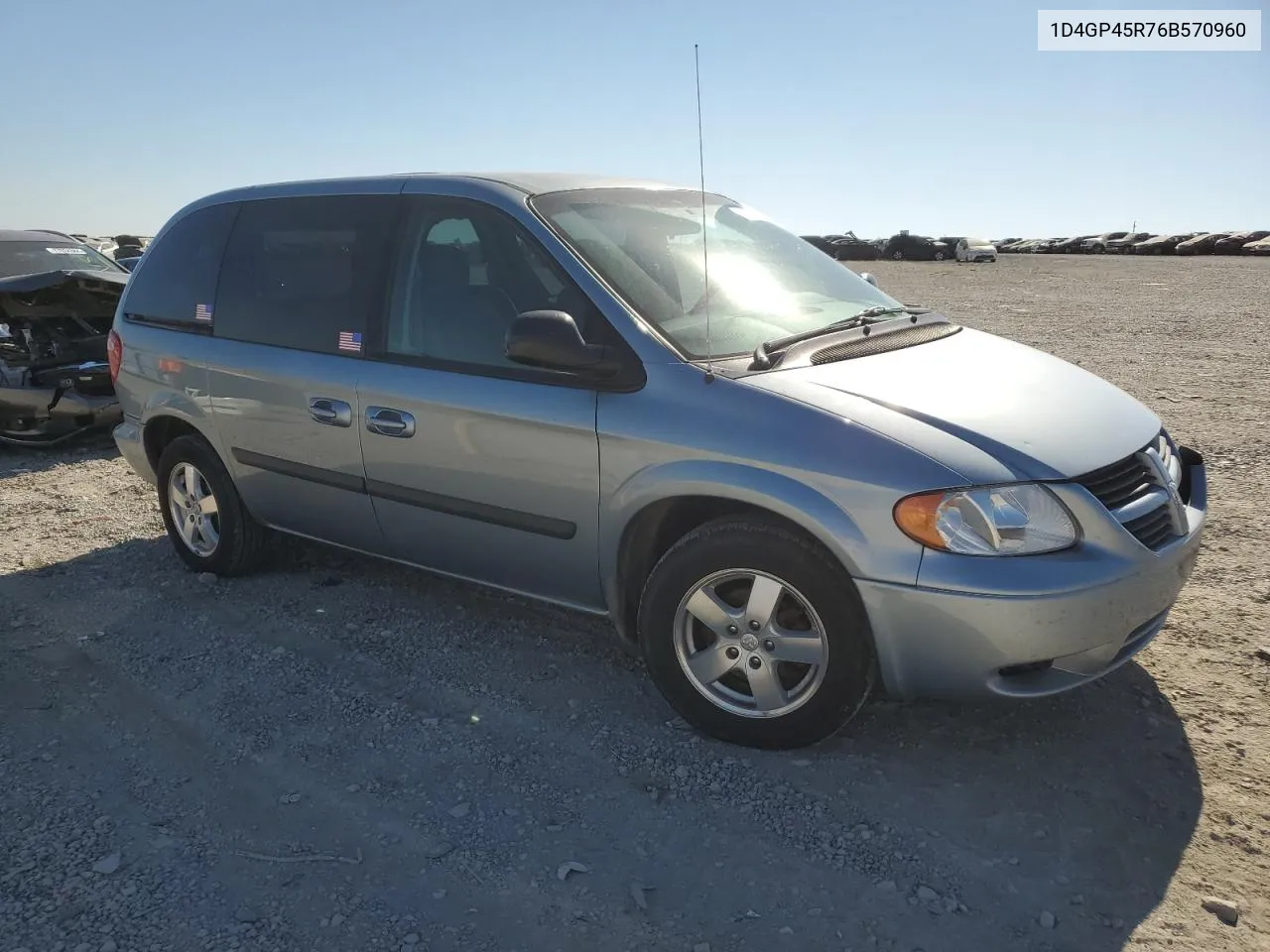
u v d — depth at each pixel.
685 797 2.96
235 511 4.68
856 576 2.83
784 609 3.07
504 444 3.49
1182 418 7.72
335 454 4.06
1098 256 56.22
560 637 4.09
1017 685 2.83
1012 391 3.22
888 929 2.41
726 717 3.17
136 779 3.15
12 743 3.39
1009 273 33.66
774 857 2.68
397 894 2.59
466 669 3.82
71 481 6.87
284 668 3.88
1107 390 3.51
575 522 3.40
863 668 2.95
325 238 4.18
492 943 2.41
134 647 4.12
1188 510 3.24
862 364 3.27
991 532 2.73
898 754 3.14
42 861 2.75
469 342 3.65
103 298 7.93
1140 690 3.47
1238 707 3.34
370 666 3.87
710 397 3.08
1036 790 2.93
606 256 3.52
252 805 2.99
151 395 4.85
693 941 2.39
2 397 7.36
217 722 3.49
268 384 4.24
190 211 4.88
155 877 2.67
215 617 4.40
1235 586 4.33
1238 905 2.44
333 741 3.34
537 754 3.22
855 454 2.84
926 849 2.69
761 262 3.97
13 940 2.44
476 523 3.70
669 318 3.36
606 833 2.81
